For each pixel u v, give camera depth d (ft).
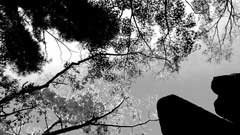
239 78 8.36
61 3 41.47
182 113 7.44
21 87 43.68
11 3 38.78
